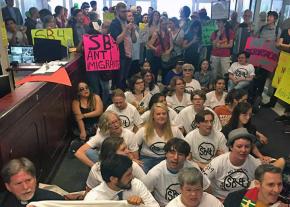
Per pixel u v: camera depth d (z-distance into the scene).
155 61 6.37
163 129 2.85
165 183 2.28
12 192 1.80
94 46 4.51
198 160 2.87
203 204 1.86
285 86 3.74
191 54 6.59
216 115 3.29
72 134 4.12
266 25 5.65
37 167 2.74
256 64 5.30
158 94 3.49
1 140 2.03
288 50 4.41
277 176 1.78
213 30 6.29
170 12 11.53
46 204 1.67
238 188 2.37
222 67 6.09
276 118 4.95
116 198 1.89
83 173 3.40
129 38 5.48
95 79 4.96
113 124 2.76
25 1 8.46
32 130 2.61
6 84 2.50
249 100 5.35
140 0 11.41
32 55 4.51
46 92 2.99
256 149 2.95
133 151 2.84
